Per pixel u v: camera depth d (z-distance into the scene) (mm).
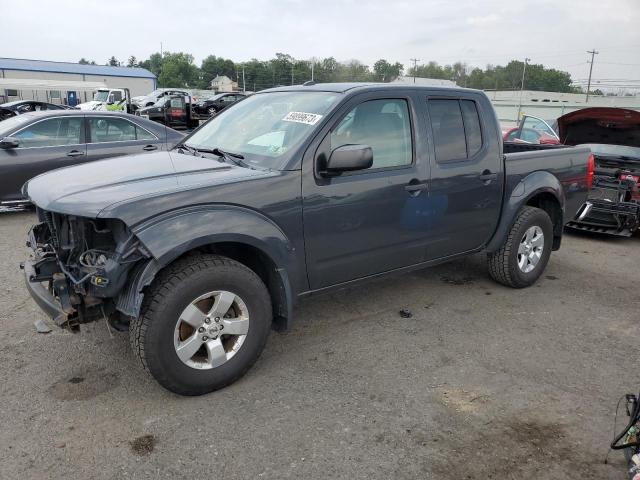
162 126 8555
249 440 2879
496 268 5180
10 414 3035
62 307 3045
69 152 7578
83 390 3303
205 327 3174
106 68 72812
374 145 3916
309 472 2648
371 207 3859
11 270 5391
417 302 4910
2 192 7199
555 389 3477
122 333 4043
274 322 3668
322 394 3342
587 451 2871
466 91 4617
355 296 5020
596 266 6320
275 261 3381
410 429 3010
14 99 38188
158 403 3191
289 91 4312
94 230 3127
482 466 2732
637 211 7215
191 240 2971
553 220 5641
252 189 3283
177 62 125812
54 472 2600
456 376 3605
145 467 2654
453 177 4387
